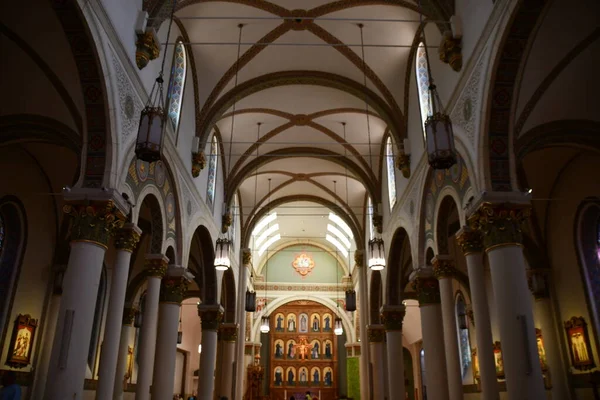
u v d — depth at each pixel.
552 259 13.81
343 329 31.50
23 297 12.12
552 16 8.55
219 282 18.09
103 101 8.34
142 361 10.95
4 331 11.47
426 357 12.71
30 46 8.89
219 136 17.98
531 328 7.88
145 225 16.47
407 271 19.69
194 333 29.59
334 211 24.03
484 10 8.84
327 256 33.44
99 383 8.65
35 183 12.69
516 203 8.50
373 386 20.03
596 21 8.77
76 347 7.52
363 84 15.18
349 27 13.27
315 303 33.56
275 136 19.00
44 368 12.37
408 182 14.51
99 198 8.20
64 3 7.37
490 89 8.56
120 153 8.75
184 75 13.56
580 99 10.16
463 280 18.20
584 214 12.74
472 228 9.08
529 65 9.34
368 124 16.44
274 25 13.25
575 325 12.68
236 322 21.11
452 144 7.53
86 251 8.01
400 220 15.60
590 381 11.33
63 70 8.97
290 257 33.44
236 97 15.23
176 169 12.60
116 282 9.35
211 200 17.11
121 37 8.90
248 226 23.39
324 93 16.48
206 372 16.72
